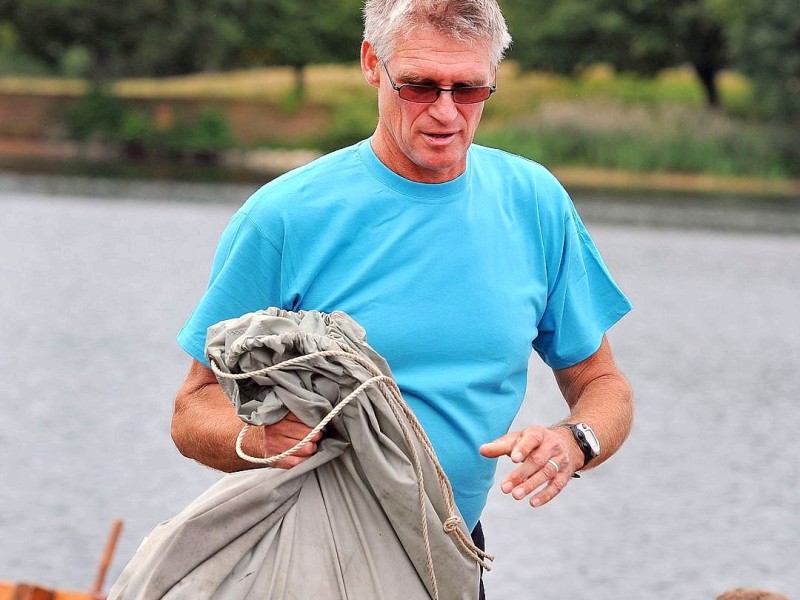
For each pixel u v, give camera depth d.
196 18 89.94
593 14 85.25
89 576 14.99
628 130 76.38
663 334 32.28
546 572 15.39
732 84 87.25
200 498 4.86
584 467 5.09
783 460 20.75
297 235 4.95
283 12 89.50
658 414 24.02
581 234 5.38
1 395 23.77
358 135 83.94
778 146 75.56
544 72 86.38
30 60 92.75
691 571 15.70
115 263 41.00
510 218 5.11
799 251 47.03
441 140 4.74
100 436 20.94
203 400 5.02
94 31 90.44
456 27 4.65
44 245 43.91
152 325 31.61
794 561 16.19
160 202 57.16
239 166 79.25
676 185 72.31
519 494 4.66
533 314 5.11
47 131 82.56
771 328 33.34
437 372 4.91
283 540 4.71
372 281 4.92
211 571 4.65
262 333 4.56
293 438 4.61
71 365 26.59
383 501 4.70
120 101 85.06
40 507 17.20
